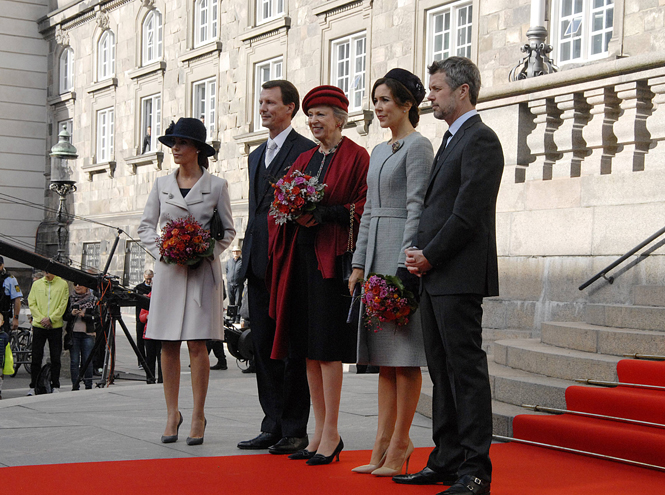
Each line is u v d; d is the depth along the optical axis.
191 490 4.27
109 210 29.28
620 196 9.28
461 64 4.33
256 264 5.58
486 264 4.20
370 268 4.75
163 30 26.39
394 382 4.85
